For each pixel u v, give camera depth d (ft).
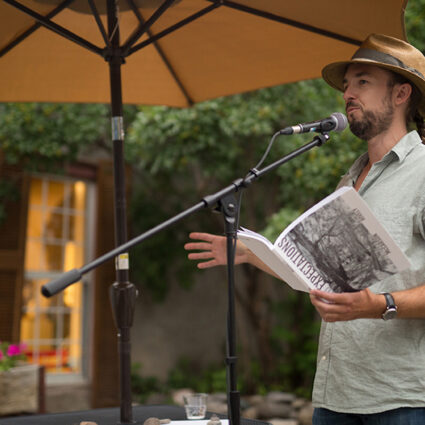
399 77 7.19
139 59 11.11
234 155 24.67
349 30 9.21
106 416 8.50
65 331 26.55
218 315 31.63
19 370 17.70
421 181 6.72
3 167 24.41
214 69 11.09
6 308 24.08
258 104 23.17
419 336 6.48
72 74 11.28
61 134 24.44
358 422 6.88
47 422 8.03
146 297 30.12
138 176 29.84
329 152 21.68
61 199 26.89
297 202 24.85
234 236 6.44
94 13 8.39
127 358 8.14
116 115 8.48
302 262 6.09
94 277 26.89
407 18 20.33
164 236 29.43
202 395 8.25
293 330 30.73
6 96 11.56
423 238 6.68
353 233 5.92
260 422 7.73
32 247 25.81
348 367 6.71
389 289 6.60
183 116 22.98
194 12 9.57
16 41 10.18
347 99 7.38
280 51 10.36
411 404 6.31
